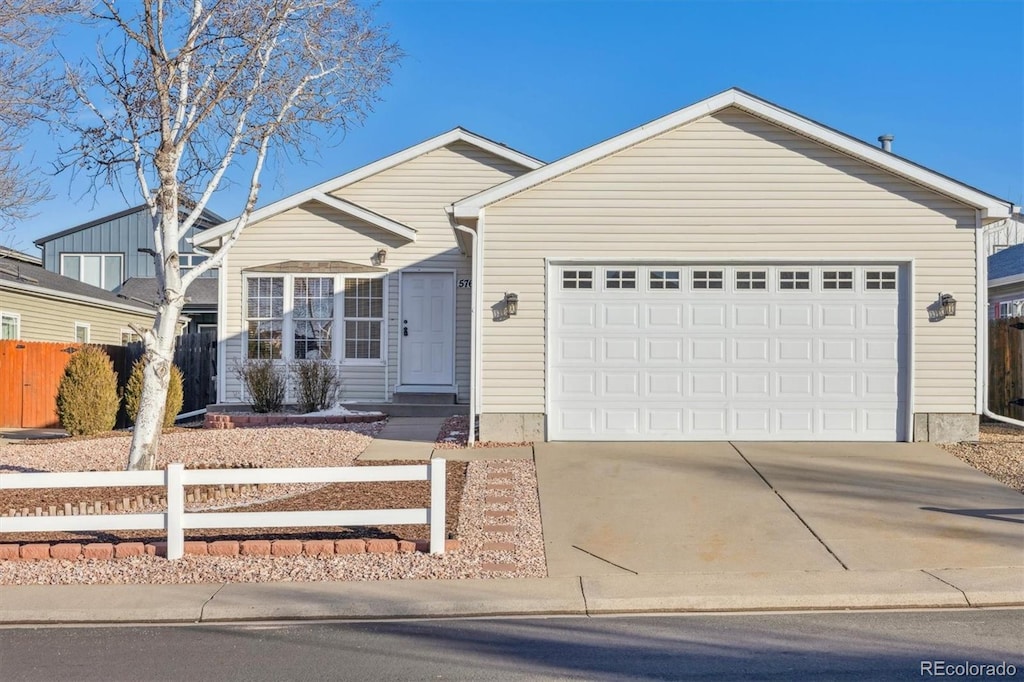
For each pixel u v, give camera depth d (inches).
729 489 406.6
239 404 682.8
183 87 431.5
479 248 511.8
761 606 274.4
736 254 509.4
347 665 225.5
